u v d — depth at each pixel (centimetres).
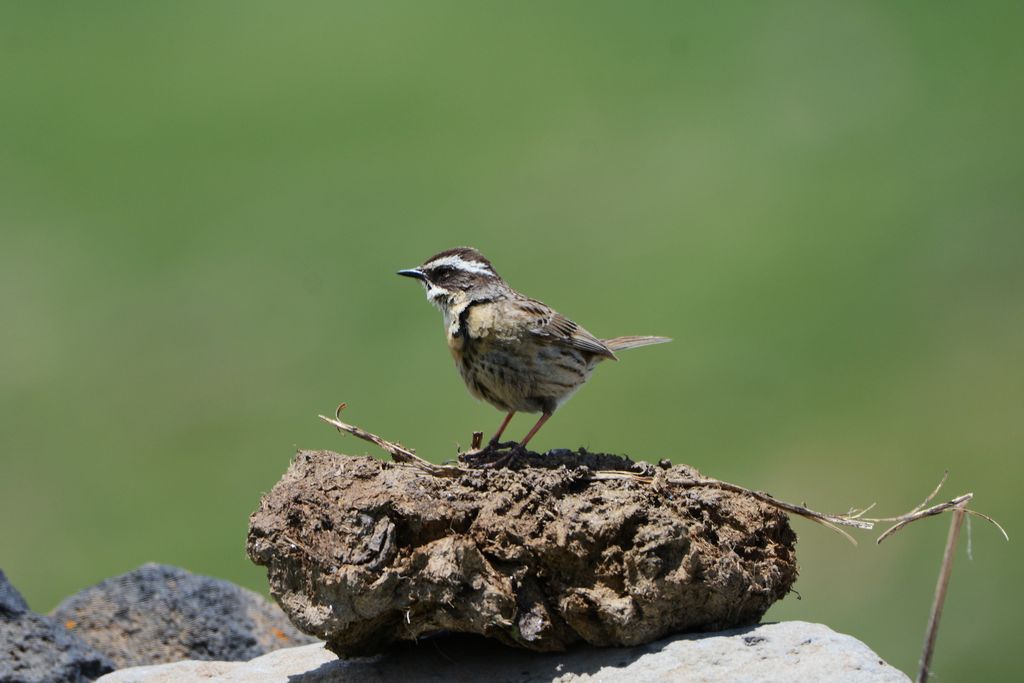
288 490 1029
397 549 1001
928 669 955
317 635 1009
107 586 1393
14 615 1249
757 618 1055
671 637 1024
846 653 977
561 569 1016
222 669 1100
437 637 1100
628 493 1038
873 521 1041
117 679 1085
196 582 1401
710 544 1027
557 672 1016
